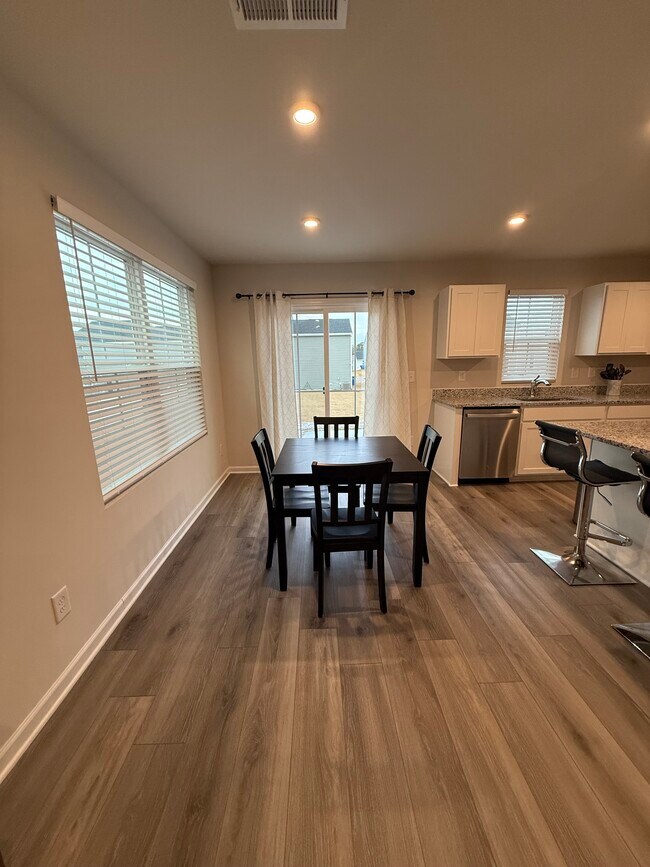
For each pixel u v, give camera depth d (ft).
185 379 10.24
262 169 6.77
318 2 3.62
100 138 5.62
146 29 3.84
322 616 6.17
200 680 4.99
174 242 9.65
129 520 6.75
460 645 5.49
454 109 5.27
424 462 8.46
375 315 13.30
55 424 4.91
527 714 4.41
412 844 3.26
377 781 3.74
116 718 4.47
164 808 3.55
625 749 4.00
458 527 9.40
